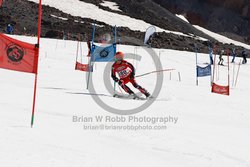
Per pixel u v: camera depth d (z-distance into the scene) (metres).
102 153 6.10
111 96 14.52
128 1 128.25
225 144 7.76
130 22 107.69
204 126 9.70
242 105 15.79
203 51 86.75
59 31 73.38
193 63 45.12
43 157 5.42
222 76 36.06
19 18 83.12
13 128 7.04
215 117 11.67
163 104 13.50
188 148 7.11
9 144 5.86
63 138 6.79
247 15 159.12
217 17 158.25
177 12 159.38
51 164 5.17
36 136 6.66
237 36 152.12
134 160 5.95
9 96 11.77
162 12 135.88
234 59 58.47
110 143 6.94
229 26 156.75
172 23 126.19
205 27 156.38
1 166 4.85
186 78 30.70
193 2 161.50
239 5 159.12
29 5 93.56
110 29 87.44
